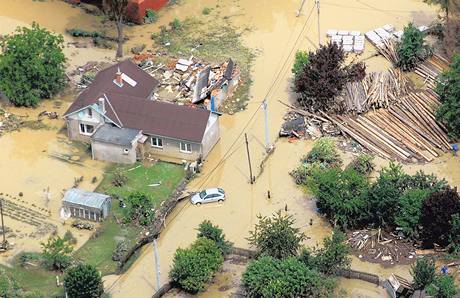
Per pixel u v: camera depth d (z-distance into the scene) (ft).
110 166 238.27
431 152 244.22
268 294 182.80
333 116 257.55
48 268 200.34
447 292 182.39
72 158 241.76
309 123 255.50
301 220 217.97
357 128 252.42
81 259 203.62
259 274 186.91
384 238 209.77
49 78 264.11
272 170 237.45
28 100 262.47
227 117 261.03
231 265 202.59
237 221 217.97
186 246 209.15
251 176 232.12
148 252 207.82
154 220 217.15
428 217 203.41
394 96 266.16
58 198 224.94
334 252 194.08
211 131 241.76
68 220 216.74
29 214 218.59
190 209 222.89
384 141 247.70
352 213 210.18
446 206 201.77
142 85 256.32
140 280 198.49
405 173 233.35
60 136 251.80
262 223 200.23
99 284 187.62
